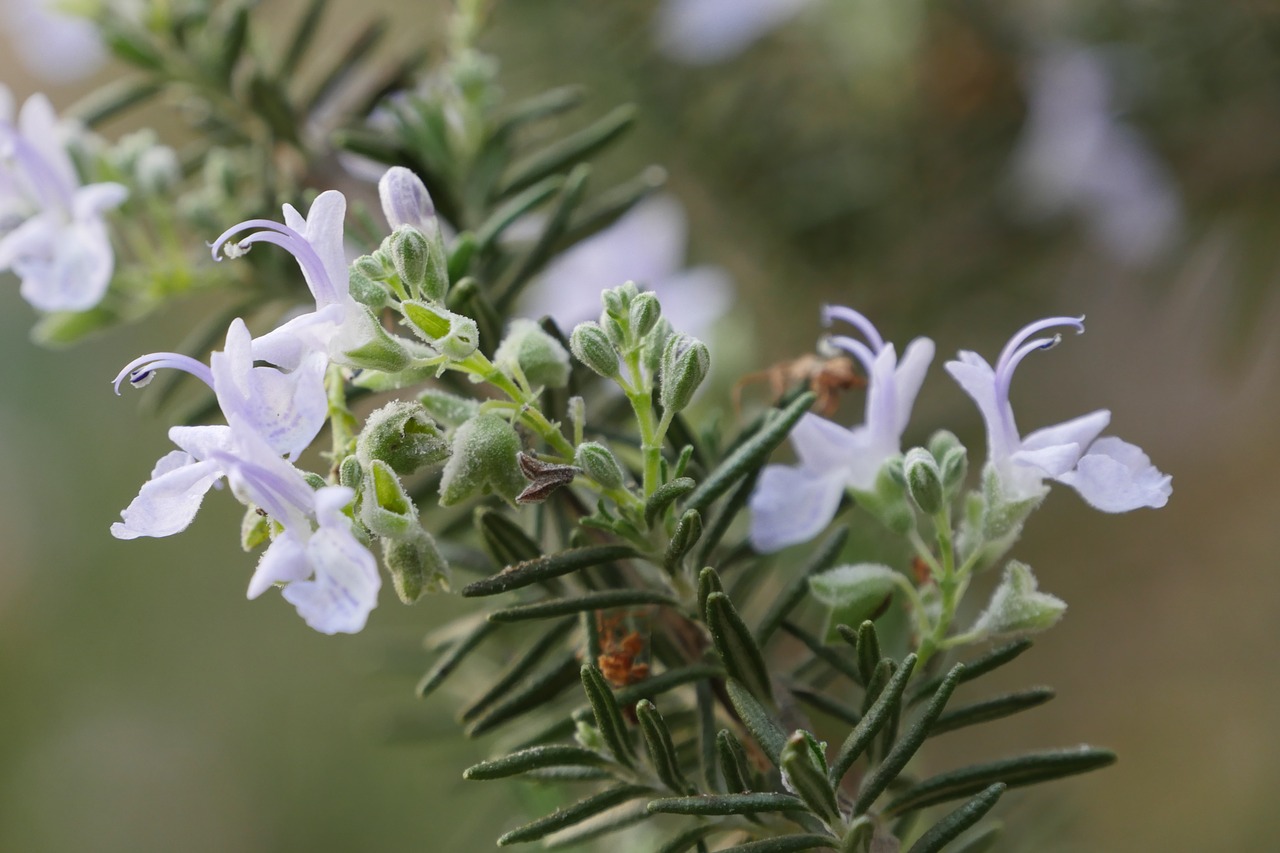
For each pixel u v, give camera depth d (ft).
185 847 3.05
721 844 1.31
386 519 1.23
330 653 3.08
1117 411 2.52
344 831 3.00
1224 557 2.61
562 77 1.98
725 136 1.98
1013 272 2.00
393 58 1.51
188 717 3.11
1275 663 2.60
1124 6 1.82
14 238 1.38
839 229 2.00
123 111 1.51
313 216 1.23
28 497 3.01
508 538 1.30
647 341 1.25
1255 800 2.56
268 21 2.27
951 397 2.01
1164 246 1.85
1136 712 2.65
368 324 1.23
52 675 3.10
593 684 1.24
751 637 1.24
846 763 1.22
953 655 1.36
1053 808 1.54
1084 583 2.65
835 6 1.84
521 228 1.48
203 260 1.48
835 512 1.30
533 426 1.25
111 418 3.02
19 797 3.07
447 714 1.53
